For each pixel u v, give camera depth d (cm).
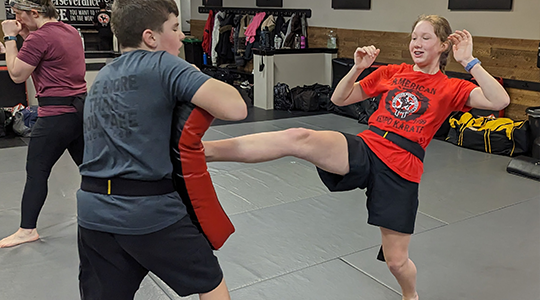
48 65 316
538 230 368
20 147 599
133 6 158
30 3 309
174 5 165
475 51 662
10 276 295
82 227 162
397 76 235
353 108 758
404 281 244
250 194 438
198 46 1153
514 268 309
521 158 514
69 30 328
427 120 221
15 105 684
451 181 481
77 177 489
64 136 327
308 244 339
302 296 273
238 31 1026
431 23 222
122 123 153
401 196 221
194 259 163
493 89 207
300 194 439
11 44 318
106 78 160
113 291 167
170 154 160
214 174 495
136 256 159
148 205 154
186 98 155
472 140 595
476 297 275
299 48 870
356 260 316
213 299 170
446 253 329
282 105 824
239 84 991
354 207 410
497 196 440
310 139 205
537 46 593
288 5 969
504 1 614
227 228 178
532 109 551
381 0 779
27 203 336
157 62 157
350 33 843
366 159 220
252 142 197
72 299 272
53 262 314
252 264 310
